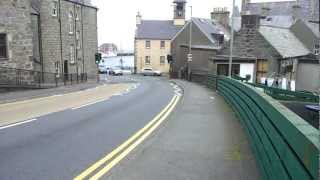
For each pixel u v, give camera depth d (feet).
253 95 30.40
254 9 249.34
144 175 22.62
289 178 13.47
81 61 162.20
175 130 37.06
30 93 82.79
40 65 132.05
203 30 194.70
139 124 41.09
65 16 147.43
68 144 30.81
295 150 12.50
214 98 73.61
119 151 28.48
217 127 38.93
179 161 25.59
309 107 42.98
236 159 26.02
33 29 128.67
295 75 112.16
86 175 22.62
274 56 122.52
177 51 209.36
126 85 132.98
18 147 29.66
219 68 131.03
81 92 92.53
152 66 271.90
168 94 87.04
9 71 99.81
